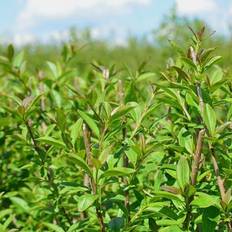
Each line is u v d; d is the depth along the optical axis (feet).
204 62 4.25
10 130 5.65
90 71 6.47
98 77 5.90
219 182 4.02
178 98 4.38
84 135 4.06
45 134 4.94
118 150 4.23
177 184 4.18
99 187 4.04
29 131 4.82
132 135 4.41
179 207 4.11
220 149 4.09
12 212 5.63
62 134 4.36
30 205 5.47
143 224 4.44
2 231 4.76
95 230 4.17
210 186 4.20
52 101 5.98
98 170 4.05
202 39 4.37
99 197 4.03
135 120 4.47
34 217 5.43
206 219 4.00
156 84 4.36
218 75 4.59
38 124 5.49
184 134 4.34
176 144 4.58
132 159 4.24
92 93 4.83
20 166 5.32
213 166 4.32
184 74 4.28
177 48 4.55
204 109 4.07
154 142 4.37
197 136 4.20
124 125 4.31
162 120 4.60
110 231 4.20
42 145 4.99
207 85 4.30
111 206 4.48
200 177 4.02
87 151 4.04
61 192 4.17
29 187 5.77
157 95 4.86
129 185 4.32
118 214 4.48
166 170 4.24
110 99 5.41
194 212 4.12
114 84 5.17
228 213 3.95
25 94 6.00
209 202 3.88
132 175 4.30
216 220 3.99
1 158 5.84
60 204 4.88
